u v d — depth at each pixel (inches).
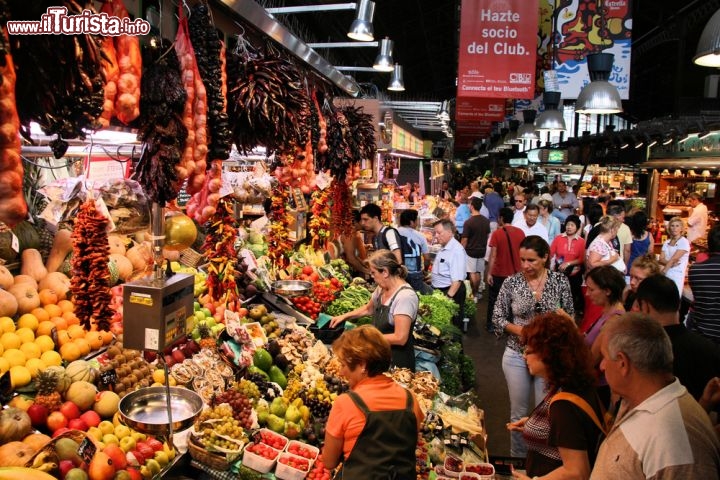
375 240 277.4
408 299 187.2
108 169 157.2
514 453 194.1
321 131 210.4
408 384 182.4
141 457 124.0
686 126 436.5
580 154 761.6
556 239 368.5
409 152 596.1
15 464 102.7
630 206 497.7
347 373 119.0
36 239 155.4
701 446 85.2
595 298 181.9
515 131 644.7
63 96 75.1
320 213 267.6
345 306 260.5
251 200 207.8
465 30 316.8
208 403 149.6
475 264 449.1
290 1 379.6
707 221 490.6
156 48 102.4
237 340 177.2
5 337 128.8
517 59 315.6
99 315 114.3
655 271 189.9
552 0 366.9
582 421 113.0
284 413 158.7
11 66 65.0
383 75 909.2
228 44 158.7
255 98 130.6
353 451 109.7
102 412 128.3
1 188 65.6
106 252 114.5
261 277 233.6
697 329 215.0
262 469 135.7
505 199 924.6
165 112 96.8
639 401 92.0
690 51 677.3
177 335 100.4
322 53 507.8
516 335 191.9
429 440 167.0
